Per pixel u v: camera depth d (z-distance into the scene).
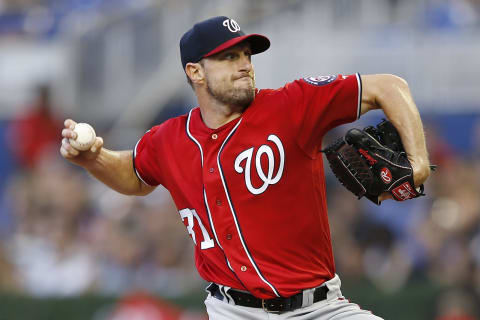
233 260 13.66
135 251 30.53
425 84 36.97
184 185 14.15
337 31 37.03
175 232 30.77
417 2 37.59
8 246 32.06
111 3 39.78
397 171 12.98
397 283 29.33
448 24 37.38
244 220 13.59
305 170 13.48
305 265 13.71
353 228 31.22
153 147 14.78
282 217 13.50
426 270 30.30
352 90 13.22
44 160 37.03
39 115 38.38
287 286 13.52
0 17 41.41
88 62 39.00
